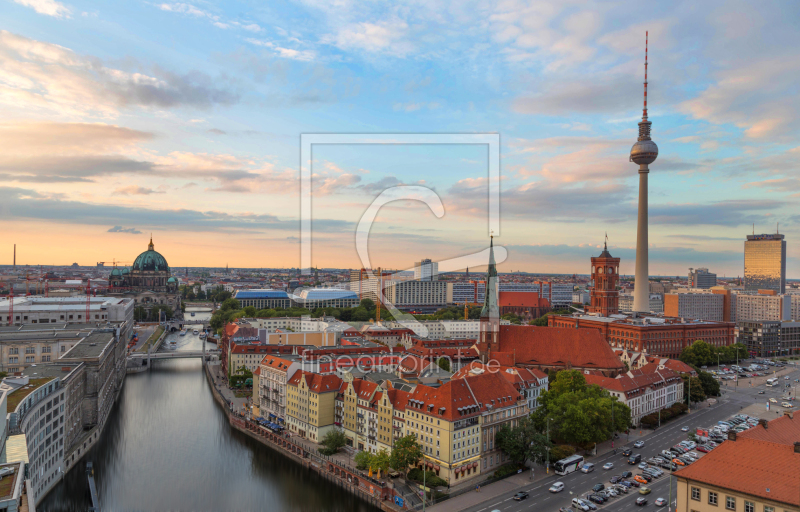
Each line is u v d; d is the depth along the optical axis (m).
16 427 117.00
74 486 149.75
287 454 173.88
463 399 150.75
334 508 139.38
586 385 195.50
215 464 168.50
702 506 95.31
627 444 176.75
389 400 162.12
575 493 135.50
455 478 143.12
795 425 112.50
